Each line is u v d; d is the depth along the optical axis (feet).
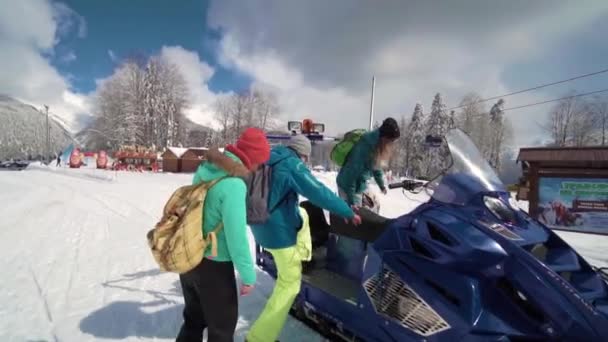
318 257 11.70
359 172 11.57
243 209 6.61
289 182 8.09
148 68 189.26
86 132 222.07
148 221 25.76
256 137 7.26
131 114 178.50
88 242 19.17
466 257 6.54
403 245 7.63
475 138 133.80
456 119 139.33
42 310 11.02
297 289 8.57
